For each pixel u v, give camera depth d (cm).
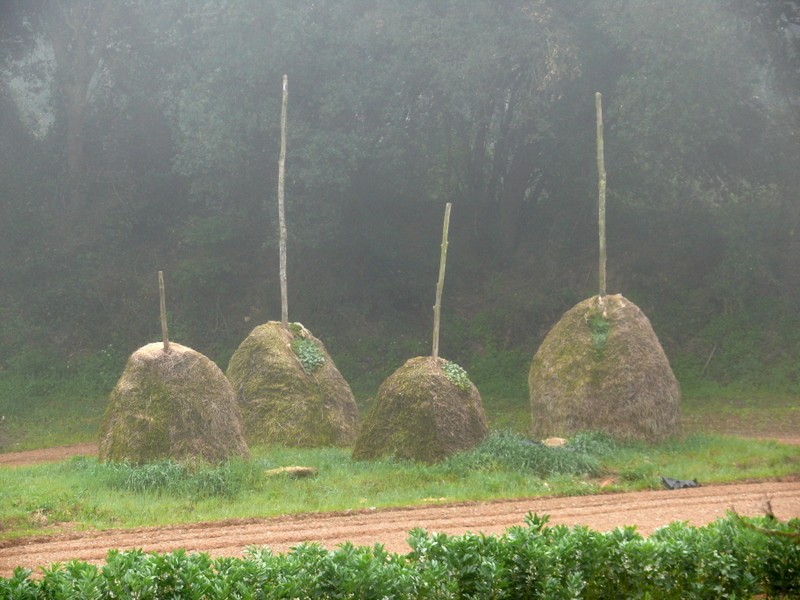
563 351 1831
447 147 3434
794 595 737
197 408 1568
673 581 723
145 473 1427
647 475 1481
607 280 3300
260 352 1958
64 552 1029
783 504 1238
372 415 1672
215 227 3231
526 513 1216
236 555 991
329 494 1373
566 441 1659
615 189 3350
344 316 3312
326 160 2833
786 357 2853
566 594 686
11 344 3142
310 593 653
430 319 3325
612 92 3020
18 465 2012
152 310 3362
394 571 665
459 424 1631
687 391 2786
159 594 643
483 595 679
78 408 2808
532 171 3531
